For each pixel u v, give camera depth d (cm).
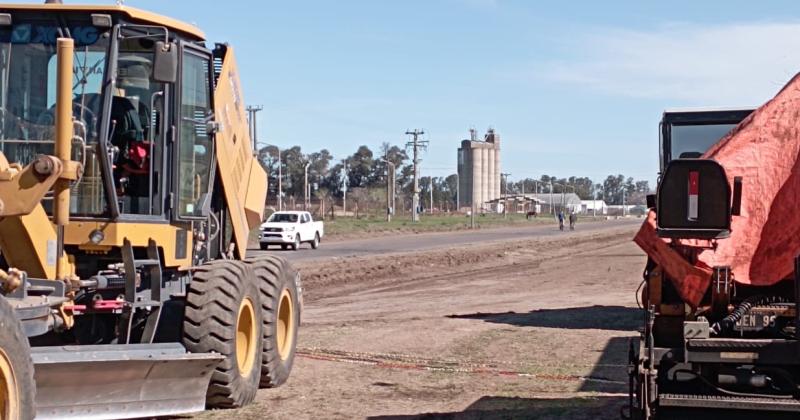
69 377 815
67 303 871
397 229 7825
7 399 679
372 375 1263
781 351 755
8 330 674
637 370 805
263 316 1159
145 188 991
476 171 16500
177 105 1005
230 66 1216
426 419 997
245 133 1306
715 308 794
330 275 3148
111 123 963
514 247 5100
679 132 1568
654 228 816
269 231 4706
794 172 791
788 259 774
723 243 790
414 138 10062
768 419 772
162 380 909
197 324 1005
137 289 979
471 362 1383
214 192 1185
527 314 2022
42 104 939
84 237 916
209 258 1149
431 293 2645
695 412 785
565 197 19000
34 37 945
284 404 1074
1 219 811
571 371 1305
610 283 2931
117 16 945
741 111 1551
